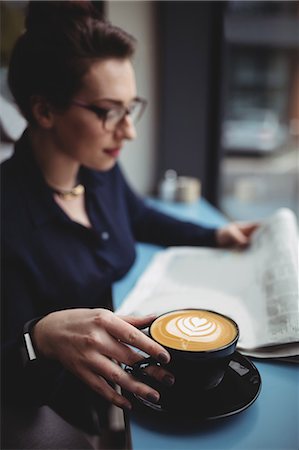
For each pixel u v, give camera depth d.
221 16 1.56
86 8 0.72
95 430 0.77
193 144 1.69
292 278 0.62
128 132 0.72
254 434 0.39
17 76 0.72
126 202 1.03
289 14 1.70
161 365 0.42
